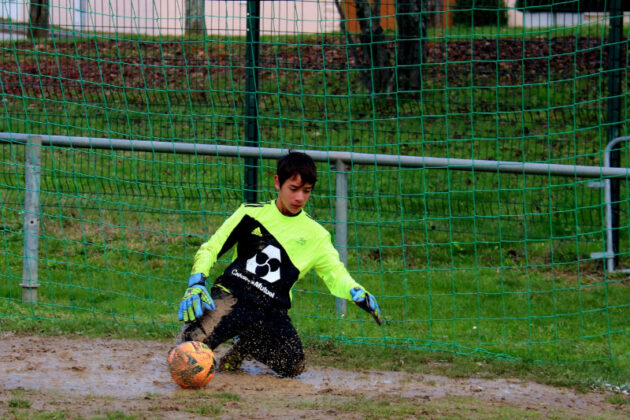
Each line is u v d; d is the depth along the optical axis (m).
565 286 31.47
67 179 37.06
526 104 43.62
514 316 27.89
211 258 19.44
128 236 35.12
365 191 35.41
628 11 34.41
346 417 16.62
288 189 19.08
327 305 28.61
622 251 34.88
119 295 29.41
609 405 19.06
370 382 20.30
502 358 22.95
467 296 30.11
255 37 30.70
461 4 50.19
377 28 44.50
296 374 20.27
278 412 16.86
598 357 23.47
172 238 34.84
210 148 26.41
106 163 38.62
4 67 49.12
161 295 29.55
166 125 41.91
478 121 42.19
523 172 25.23
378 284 31.14
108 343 23.14
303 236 19.73
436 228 35.59
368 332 25.72
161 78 48.41
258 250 19.70
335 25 64.69
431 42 49.25
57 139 26.84
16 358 21.09
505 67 46.84
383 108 42.97
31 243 27.09
